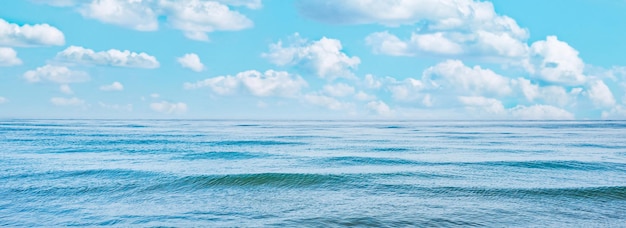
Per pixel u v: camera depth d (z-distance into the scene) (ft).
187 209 58.75
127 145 157.17
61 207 59.72
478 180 80.28
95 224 51.47
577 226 50.96
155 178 81.25
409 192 69.67
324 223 51.85
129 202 63.21
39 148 141.59
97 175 84.64
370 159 114.32
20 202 62.44
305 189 72.33
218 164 104.17
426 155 124.88
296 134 260.42
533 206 60.23
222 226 50.57
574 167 97.96
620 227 50.67
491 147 154.51
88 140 181.78
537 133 277.64
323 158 116.88
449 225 51.31
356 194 68.33
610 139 204.95
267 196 67.15
